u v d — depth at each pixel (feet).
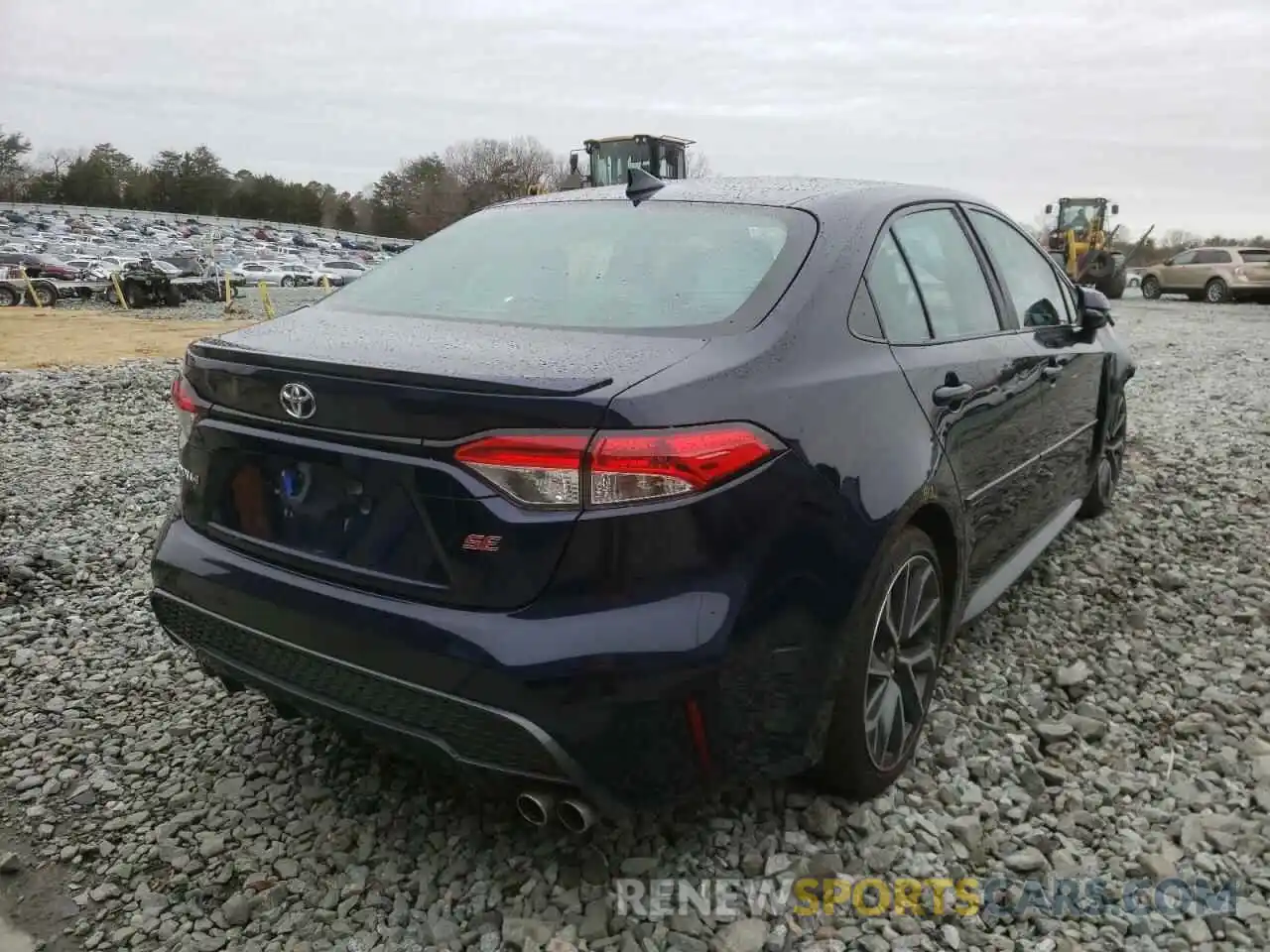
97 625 13.75
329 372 7.81
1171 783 9.94
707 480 7.32
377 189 383.86
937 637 10.23
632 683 7.22
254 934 8.13
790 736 8.14
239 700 11.71
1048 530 14.49
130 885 8.70
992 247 12.73
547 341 8.36
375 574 7.90
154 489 20.59
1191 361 41.04
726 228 9.91
